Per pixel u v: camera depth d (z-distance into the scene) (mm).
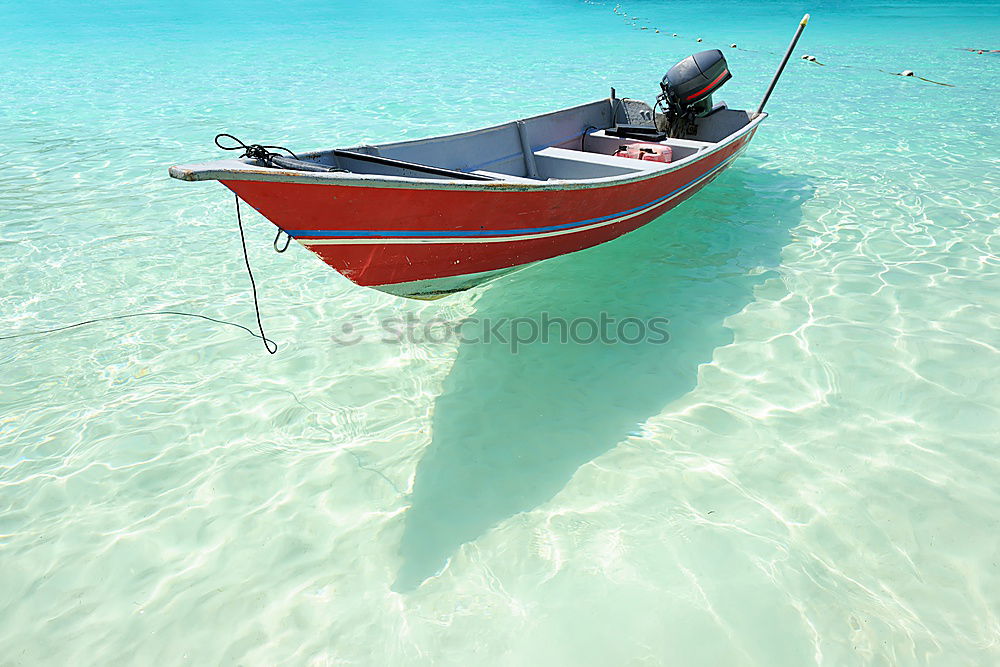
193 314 4945
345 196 3217
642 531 3072
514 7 33469
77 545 3047
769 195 7145
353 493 3338
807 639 2561
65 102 11953
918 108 11289
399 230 3641
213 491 3354
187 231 6359
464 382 4180
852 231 6160
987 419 3725
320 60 17000
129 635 2648
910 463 3438
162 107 11625
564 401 3988
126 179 7816
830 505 3189
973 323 4609
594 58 17312
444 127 10422
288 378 4230
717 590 2773
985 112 10844
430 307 5078
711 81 6953
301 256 5883
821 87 13312
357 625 2670
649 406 3924
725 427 3727
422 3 36688
